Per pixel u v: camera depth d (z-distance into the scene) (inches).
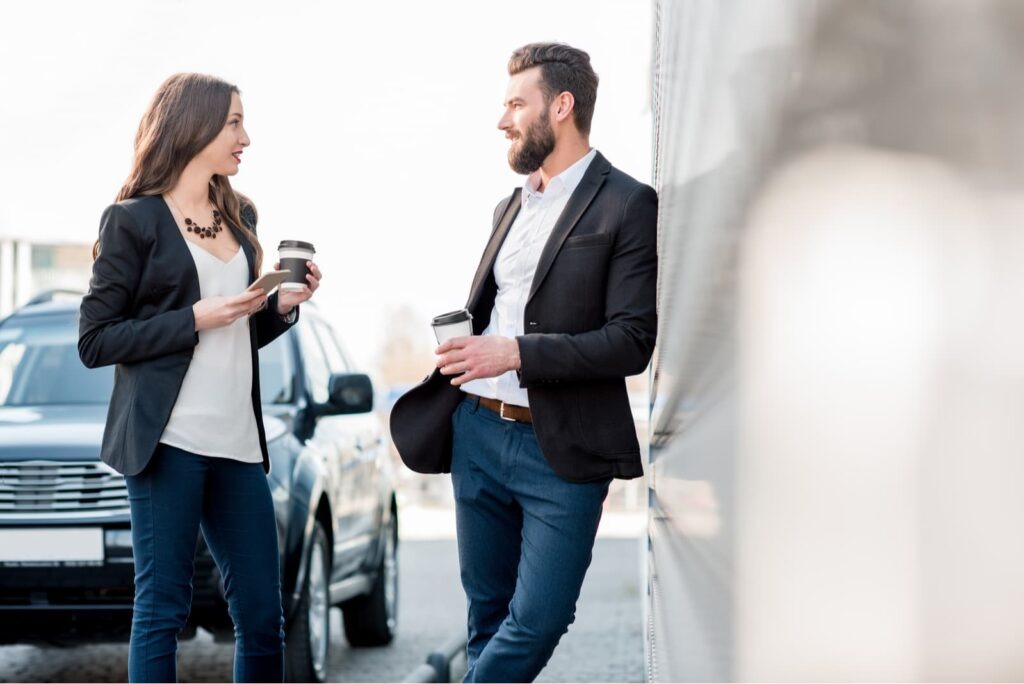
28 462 211.3
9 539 209.0
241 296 139.0
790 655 25.9
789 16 25.9
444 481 985.5
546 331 127.5
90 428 221.6
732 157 33.7
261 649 148.8
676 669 64.2
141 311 143.8
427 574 450.0
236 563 147.9
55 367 251.0
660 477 93.1
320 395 260.8
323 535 236.5
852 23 22.8
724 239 35.3
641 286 124.3
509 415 130.9
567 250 127.1
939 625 20.7
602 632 303.7
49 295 275.9
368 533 275.0
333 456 248.5
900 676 21.5
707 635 41.1
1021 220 19.4
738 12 33.3
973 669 20.2
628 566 457.1
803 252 24.9
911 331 21.1
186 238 145.0
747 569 29.7
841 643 23.4
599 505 129.0
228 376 145.2
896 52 21.4
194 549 144.8
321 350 281.0
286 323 153.4
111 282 140.6
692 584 51.4
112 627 211.3
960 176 20.1
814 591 24.5
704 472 43.8
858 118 22.5
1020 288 19.5
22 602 209.9
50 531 209.0
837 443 23.5
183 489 141.6
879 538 22.0
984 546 20.0
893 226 21.4
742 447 30.1
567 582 126.7
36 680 245.0
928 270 20.8
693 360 53.3
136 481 142.3
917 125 21.0
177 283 142.7
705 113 45.4
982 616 20.1
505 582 136.9
